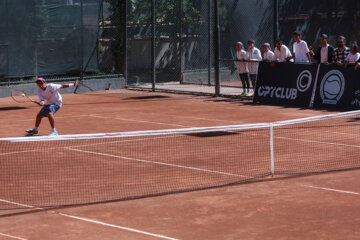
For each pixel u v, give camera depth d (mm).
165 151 15055
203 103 26047
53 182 11938
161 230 8898
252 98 26750
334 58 23422
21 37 29094
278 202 10422
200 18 33156
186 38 33750
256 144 15938
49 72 30391
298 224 9125
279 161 13828
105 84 31969
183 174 12609
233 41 32781
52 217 9609
